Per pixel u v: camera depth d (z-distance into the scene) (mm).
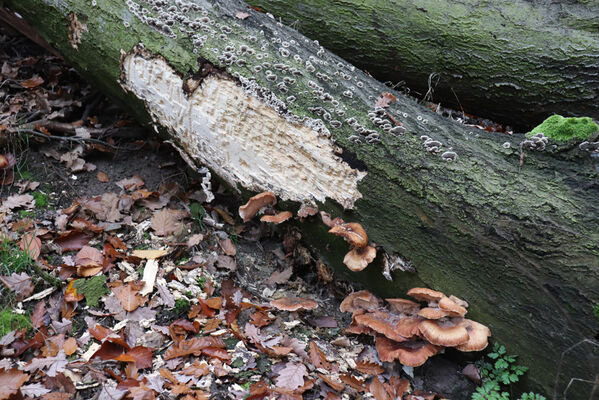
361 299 2148
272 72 2219
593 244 1997
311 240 2244
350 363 2092
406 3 2652
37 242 2170
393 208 2125
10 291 2076
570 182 2078
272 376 2023
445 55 2627
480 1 2629
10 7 2461
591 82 2510
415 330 2049
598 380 1961
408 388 2059
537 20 2578
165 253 2217
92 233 2246
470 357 2086
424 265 2107
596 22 2539
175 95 2273
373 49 2693
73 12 2346
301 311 2189
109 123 2572
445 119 2236
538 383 2021
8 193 2311
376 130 2160
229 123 2240
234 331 2084
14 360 1981
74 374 1969
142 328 2072
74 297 2086
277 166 2227
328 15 2701
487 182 2092
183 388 1956
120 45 2301
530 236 2029
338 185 2168
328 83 2230
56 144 2443
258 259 2309
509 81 2590
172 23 2273
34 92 2545
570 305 1991
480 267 2062
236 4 2361
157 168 2479
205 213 2363
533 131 2168
